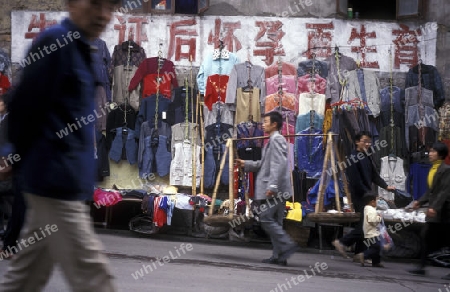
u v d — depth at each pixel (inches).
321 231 396.8
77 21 111.1
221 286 225.6
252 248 383.2
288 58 439.5
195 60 439.5
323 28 440.1
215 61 429.7
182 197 394.0
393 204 403.2
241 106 421.1
